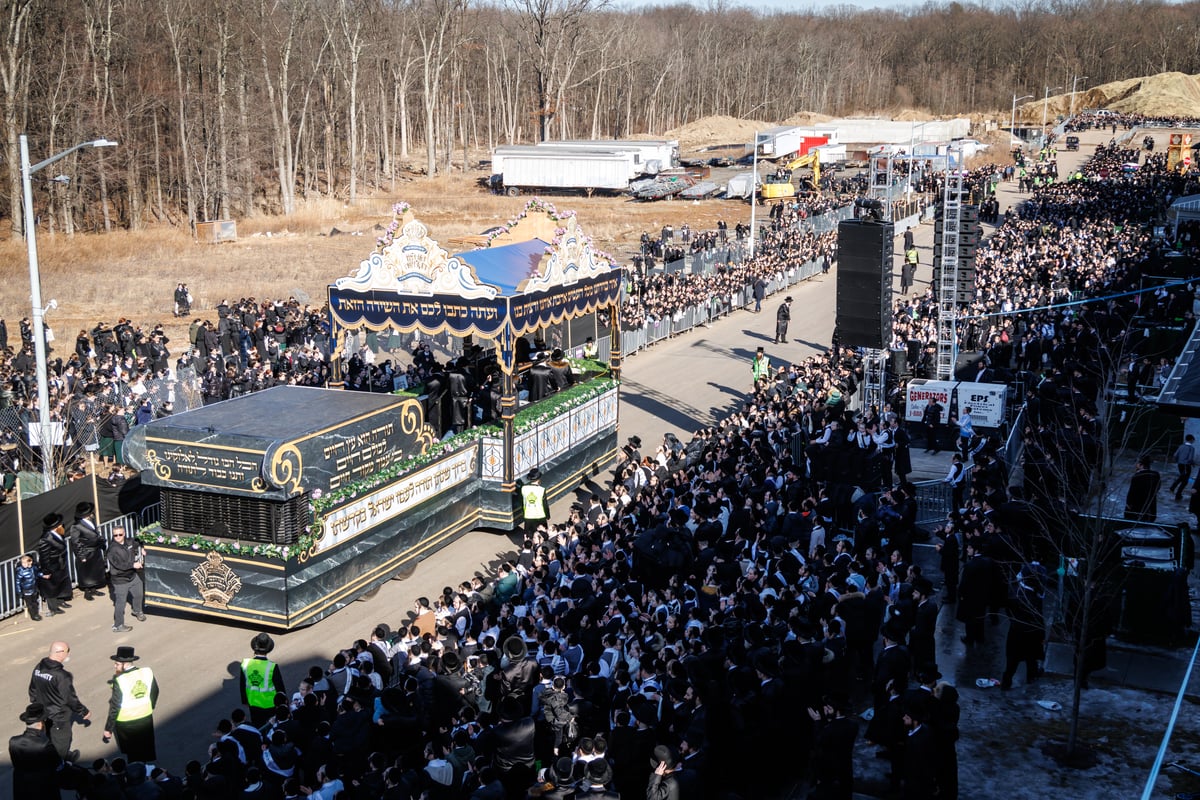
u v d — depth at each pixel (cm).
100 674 1739
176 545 1855
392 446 2070
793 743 1366
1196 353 1565
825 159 10281
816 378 2986
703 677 1289
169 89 7850
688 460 2470
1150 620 1761
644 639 1449
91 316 4506
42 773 1284
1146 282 4028
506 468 2308
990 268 4638
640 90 15662
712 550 1784
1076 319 3506
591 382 2803
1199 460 2628
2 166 6825
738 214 7900
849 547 1764
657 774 1120
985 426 2800
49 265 5512
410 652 1520
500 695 1420
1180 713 1562
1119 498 2266
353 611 1977
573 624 1584
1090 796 1371
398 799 1140
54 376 3047
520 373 2769
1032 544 1902
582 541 1933
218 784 1165
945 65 19650
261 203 8750
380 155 11000
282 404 2041
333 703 1374
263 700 1488
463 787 1206
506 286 2319
